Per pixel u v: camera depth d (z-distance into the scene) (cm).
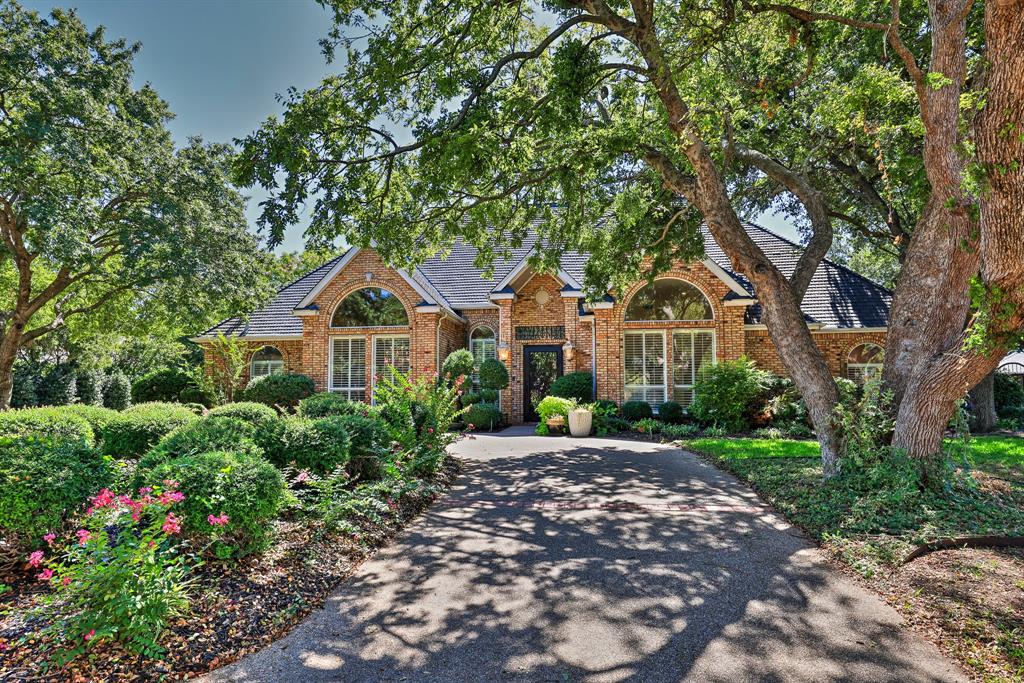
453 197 1202
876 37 1123
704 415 1609
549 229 1439
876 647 395
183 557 451
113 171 1655
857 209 1867
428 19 939
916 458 741
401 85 998
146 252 1661
